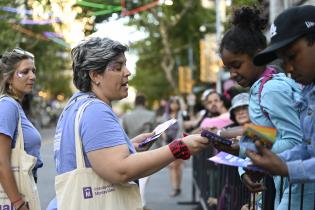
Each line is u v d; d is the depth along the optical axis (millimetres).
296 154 2688
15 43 15836
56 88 55062
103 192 2844
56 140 3002
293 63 2488
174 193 9961
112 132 2824
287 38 2439
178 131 10547
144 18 24109
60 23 14219
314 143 2637
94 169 2838
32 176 3848
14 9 13414
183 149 2762
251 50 3199
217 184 5812
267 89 2975
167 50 28844
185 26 26875
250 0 6656
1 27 15312
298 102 2879
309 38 2430
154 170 2785
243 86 3312
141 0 14836
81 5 12359
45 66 26219
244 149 2342
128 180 2783
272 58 2604
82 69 3006
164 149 2779
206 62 20859
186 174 13352
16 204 3721
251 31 3248
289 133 2848
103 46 2965
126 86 3045
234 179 4594
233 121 5727
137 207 2928
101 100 3000
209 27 27094
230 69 3297
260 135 2252
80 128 2867
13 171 3758
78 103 2965
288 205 2930
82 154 2861
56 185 2920
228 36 3244
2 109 3744
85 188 2838
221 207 5129
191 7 26203
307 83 2539
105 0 12836
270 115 2939
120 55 3002
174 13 26109
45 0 13078
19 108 3857
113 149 2797
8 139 3719
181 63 34812
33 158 3809
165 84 48312
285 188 3084
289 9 2508
